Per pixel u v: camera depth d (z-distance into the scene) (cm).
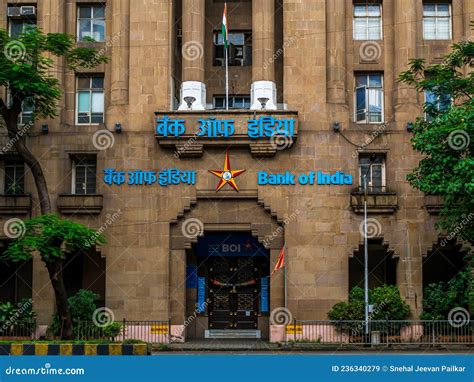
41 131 3975
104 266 4188
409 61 3731
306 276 3856
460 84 3316
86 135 3972
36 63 3322
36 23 4097
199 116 3888
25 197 3938
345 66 4038
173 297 3891
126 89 4003
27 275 4178
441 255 4197
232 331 4194
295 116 3881
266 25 3978
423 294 3906
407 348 3591
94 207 3897
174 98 4119
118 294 3862
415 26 4009
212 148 3938
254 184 3922
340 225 3888
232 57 4244
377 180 3969
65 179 3950
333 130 3934
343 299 3838
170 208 3912
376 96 4072
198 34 3988
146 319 3850
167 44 4009
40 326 3847
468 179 3114
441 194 3334
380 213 3888
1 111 3331
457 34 4038
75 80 4097
